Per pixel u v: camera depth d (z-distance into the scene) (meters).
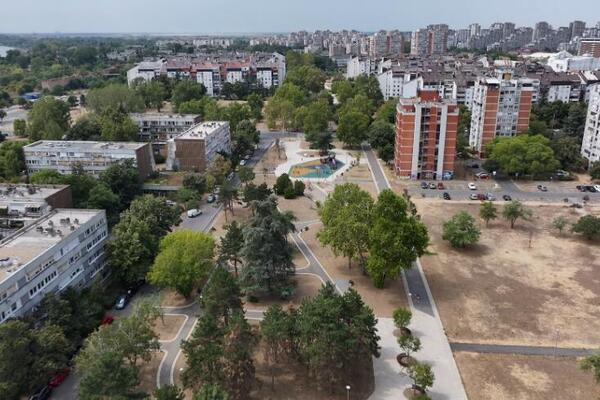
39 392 80.38
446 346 94.19
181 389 79.69
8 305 83.06
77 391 80.31
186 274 105.88
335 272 124.62
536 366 88.38
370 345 82.06
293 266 114.25
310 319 78.88
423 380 78.00
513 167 195.38
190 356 75.69
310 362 78.69
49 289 94.25
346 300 83.50
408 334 95.06
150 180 188.25
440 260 130.25
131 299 112.44
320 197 182.38
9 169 179.38
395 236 107.50
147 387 83.00
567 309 106.38
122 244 111.31
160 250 114.19
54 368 78.25
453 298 111.50
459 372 87.00
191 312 106.50
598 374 72.56
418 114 191.88
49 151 183.38
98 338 80.06
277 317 84.00
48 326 82.88
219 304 87.81
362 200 124.00
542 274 122.00
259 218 112.69
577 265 126.31
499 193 183.25
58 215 114.19
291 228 116.06
